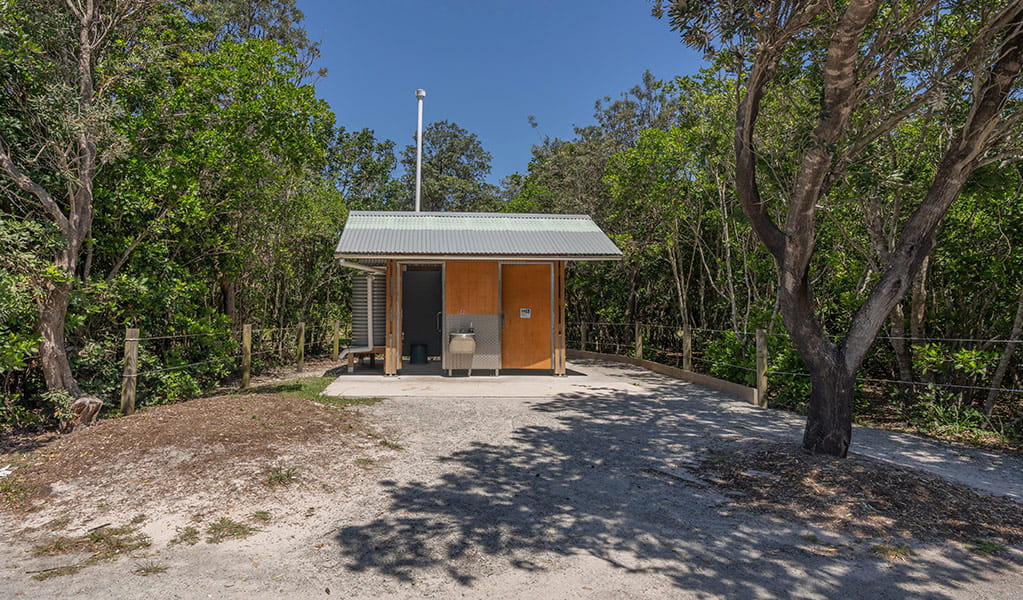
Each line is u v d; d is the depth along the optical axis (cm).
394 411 803
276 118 1048
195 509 425
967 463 590
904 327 916
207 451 531
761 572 343
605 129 2688
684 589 321
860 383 861
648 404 884
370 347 1262
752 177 579
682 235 1452
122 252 832
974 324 874
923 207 539
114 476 481
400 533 391
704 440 658
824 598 314
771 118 862
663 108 2161
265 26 2356
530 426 726
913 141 813
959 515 428
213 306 1236
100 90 726
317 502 446
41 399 720
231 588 312
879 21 629
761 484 495
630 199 1453
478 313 1155
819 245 1067
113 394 827
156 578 322
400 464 552
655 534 397
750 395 907
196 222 935
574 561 354
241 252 1095
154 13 870
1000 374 745
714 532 402
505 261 1164
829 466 511
